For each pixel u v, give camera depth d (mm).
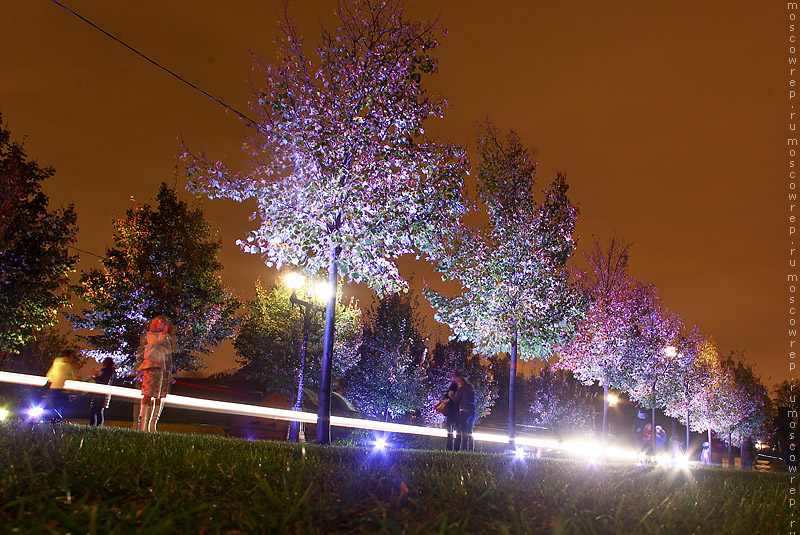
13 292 23656
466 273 18031
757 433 52438
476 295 18125
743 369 54375
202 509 3215
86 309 27406
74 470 4098
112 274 27844
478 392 46750
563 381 56500
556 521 3723
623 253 27156
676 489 6105
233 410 27422
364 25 12695
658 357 32000
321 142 11828
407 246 12500
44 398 17234
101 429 8547
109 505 3326
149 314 26750
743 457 35719
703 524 4070
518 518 3697
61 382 17266
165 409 34969
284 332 34750
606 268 27062
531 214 18359
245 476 4359
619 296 26812
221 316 30047
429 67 12695
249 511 3246
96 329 27672
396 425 34188
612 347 26422
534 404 58969
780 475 11109
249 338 37344
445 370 46156
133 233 28266
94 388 18109
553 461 9961
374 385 38406
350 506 3760
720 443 62375
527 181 18656
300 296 31984
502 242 18047
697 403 48125
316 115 12016
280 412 25547
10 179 22656
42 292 24391
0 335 24250
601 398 57594
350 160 12227
